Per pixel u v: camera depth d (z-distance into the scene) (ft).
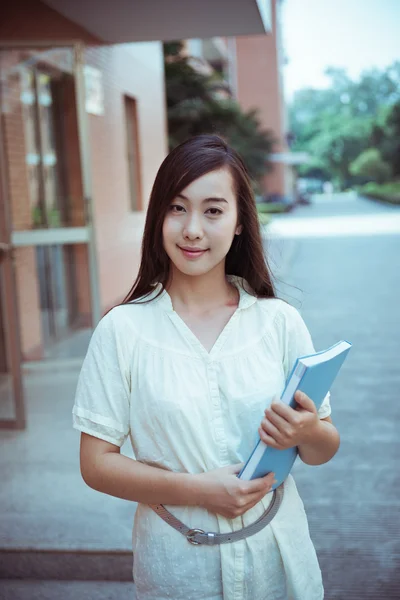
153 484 4.24
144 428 4.39
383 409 14.64
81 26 20.42
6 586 8.56
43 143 17.83
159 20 19.86
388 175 211.82
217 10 18.88
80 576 8.65
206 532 4.36
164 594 4.44
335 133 270.26
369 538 9.16
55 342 18.47
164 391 4.30
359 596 7.93
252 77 134.72
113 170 25.08
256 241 4.76
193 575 4.39
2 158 12.70
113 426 4.43
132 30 21.08
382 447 12.41
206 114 68.80
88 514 9.56
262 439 4.12
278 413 4.07
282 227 76.18
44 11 19.53
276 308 4.70
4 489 10.54
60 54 17.38
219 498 4.14
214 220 4.37
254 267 4.80
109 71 24.45
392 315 25.03
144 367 4.39
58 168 17.99
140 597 4.61
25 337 18.44
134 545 4.69
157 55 32.94
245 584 4.40
